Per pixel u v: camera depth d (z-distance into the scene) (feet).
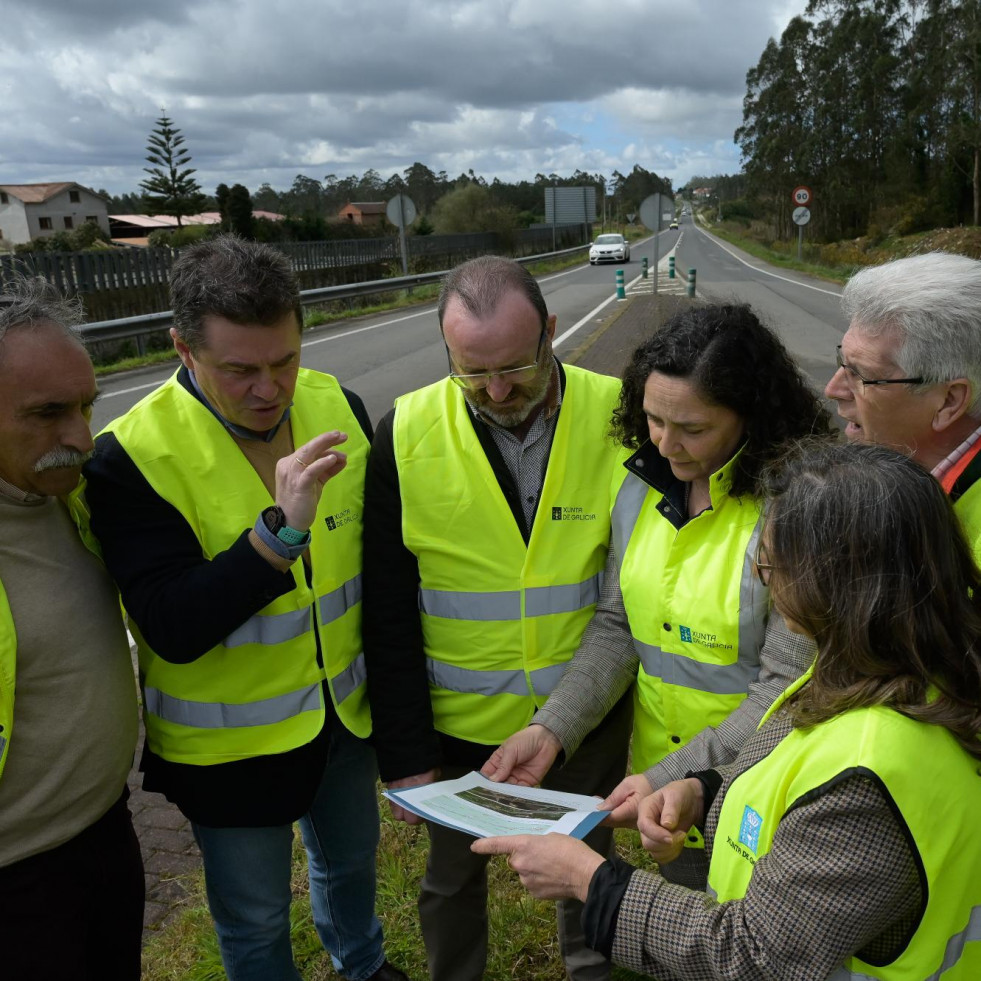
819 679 4.02
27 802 5.15
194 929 8.35
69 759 5.26
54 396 4.83
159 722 6.17
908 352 5.28
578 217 142.20
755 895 3.92
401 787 6.54
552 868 4.69
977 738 3.77
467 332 5.83
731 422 5.62
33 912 5.28
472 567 6.60
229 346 5.40
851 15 168.66
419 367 37.45
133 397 31.81
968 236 110.52
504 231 135.74
